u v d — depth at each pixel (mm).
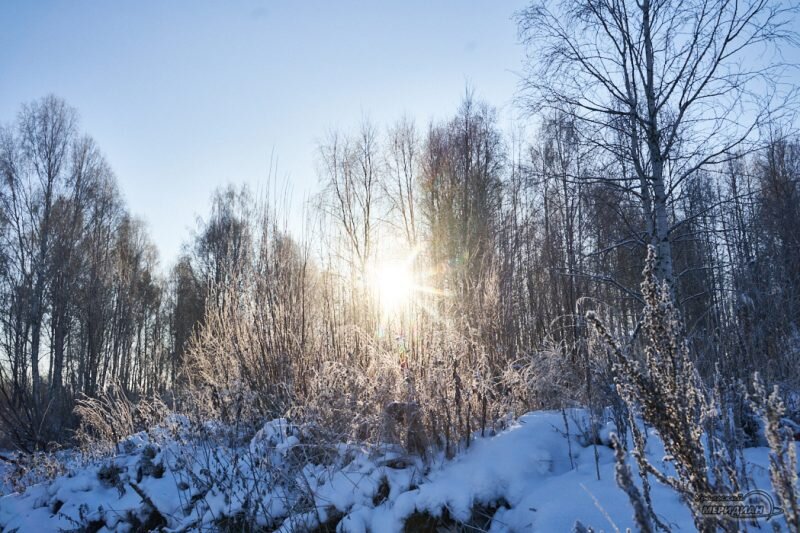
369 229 11633
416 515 4055
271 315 7098
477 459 4406
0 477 8820
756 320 4602
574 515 3410
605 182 9391
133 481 6008
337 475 4812
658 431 2463
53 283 18688
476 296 6715
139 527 5402
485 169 18328
